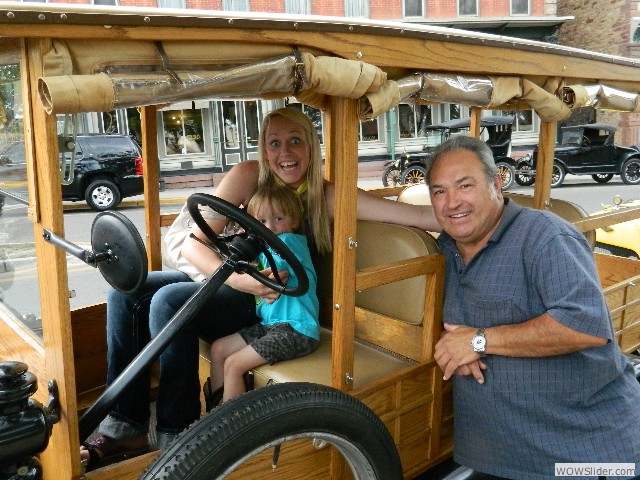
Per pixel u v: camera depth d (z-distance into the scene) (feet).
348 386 6.06
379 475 5.78
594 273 6.11
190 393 6.63
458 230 6.43
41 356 5.18
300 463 5.86
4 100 5.30
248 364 6.94
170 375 6.55
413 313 7.32
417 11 56.80
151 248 9.10
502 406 6.33
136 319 7.27
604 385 6.23
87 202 34.12
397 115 48.06
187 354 6.58
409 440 6.88
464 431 6.75
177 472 4.40
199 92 4.66
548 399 6.16
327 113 9.40
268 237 5.62
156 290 7.90
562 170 43.78
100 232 4.84
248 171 8.23
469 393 6.57
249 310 7.68
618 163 44.11
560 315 5.82
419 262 6.52
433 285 6.80
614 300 9.88
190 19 4.47
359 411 5.45
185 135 47.03
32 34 3.91
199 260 7.46
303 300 7.39
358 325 8.16
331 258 8.36
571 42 62.44
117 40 4.30
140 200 37.88
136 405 6.74
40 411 4.50
